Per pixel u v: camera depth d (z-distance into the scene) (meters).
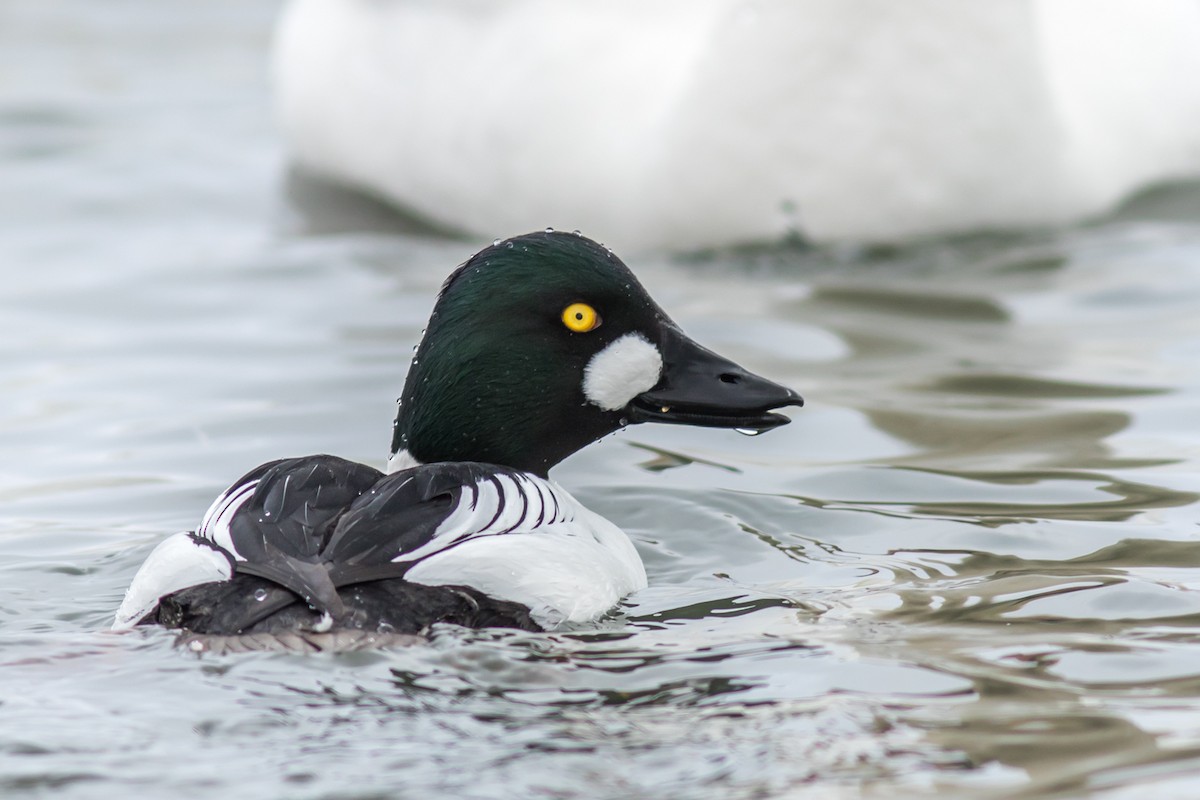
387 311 13.92
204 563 7.61
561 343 9.27
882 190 14.73
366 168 16.88
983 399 11.67
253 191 17.94
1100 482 10.09
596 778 6.33
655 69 15.32
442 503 7.99
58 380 12.60
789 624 7.98
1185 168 16.28
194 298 14.47
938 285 14.21
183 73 23.12
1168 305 13.44
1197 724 6.77
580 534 8.37
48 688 7.02
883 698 7.04
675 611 8.20
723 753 6.53
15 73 22.73
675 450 11.05
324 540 7.72
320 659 7.16
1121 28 16.25
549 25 15.59
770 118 14.59
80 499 10.34
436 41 16.22
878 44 14.42
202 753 6.50
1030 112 14.73
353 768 6.39
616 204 15.08
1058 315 13.38
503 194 15.64
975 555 9.04
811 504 9.97
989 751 6.55
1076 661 7.44
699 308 13.65
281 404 11.91
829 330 13.18
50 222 16.89
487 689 7.08
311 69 17.31
